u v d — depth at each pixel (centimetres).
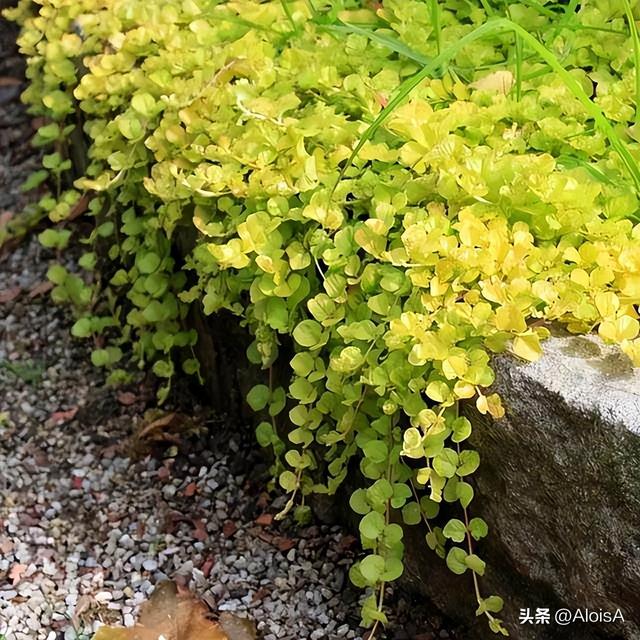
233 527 109
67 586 104
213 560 106
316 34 110
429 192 89
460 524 84
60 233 130
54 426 123
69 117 139
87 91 114
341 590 101
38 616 101
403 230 89
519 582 87
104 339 133
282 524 108
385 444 87
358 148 88
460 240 85
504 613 89
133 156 110
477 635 93
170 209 104
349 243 88
